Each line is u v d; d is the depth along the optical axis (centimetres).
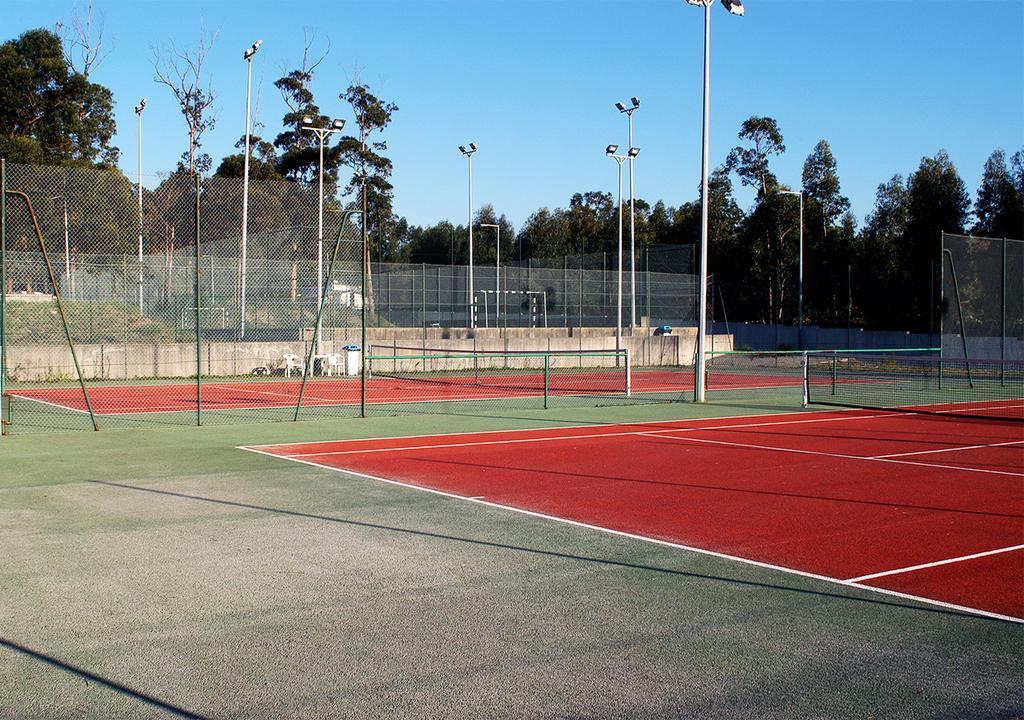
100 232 2698
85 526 940
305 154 5366
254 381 2927
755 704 502
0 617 643
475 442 1656
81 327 2822
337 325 3247
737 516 1012
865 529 948
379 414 2144
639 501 1098
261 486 1185
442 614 655
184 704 498
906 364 3962
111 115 5075
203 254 2903
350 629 621
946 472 1335
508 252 9212
